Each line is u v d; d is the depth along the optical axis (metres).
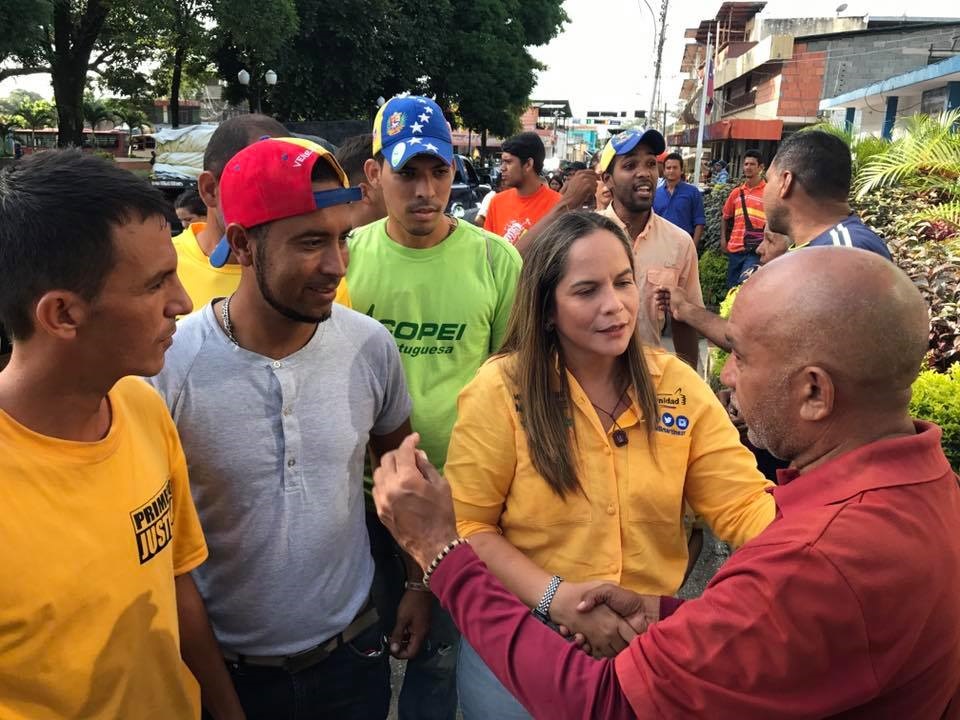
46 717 1.19
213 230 2.35
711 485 1.71
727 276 8.65
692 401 1.73
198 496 1.66
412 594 2.10
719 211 11.02
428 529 1.40
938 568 1.03
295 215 1.46
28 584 1.14
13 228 1.11
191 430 1.62
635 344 1.71
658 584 1.70
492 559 1.67
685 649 1.08
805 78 26.47
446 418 2.46
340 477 1.74
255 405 1.63
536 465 1.67
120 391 1.38
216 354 1.62
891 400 1.10
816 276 1.10
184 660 1.61
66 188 1.12
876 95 14.07
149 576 1.33
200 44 18.67
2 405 1.18
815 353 1.08
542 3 31.02
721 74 37.34
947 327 4.02
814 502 1.10
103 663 1.24
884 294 1.07
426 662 2.31
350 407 1.76
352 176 3.06
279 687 1.73
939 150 6.28
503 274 2.59
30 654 1.16
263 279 1.53
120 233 1.15
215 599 1.71
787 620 1.02
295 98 23.48
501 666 1.28
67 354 1.17
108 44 21.61
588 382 1.72
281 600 1.68
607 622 1.51
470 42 27.11
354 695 1.86
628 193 3.55
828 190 2.88
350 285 2.55
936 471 1.09
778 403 1.14
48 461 1.19
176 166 16.58
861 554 1.01
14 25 14.38
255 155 1.46
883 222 6.18
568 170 12.52
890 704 1.05
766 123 24.94
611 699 1.15
